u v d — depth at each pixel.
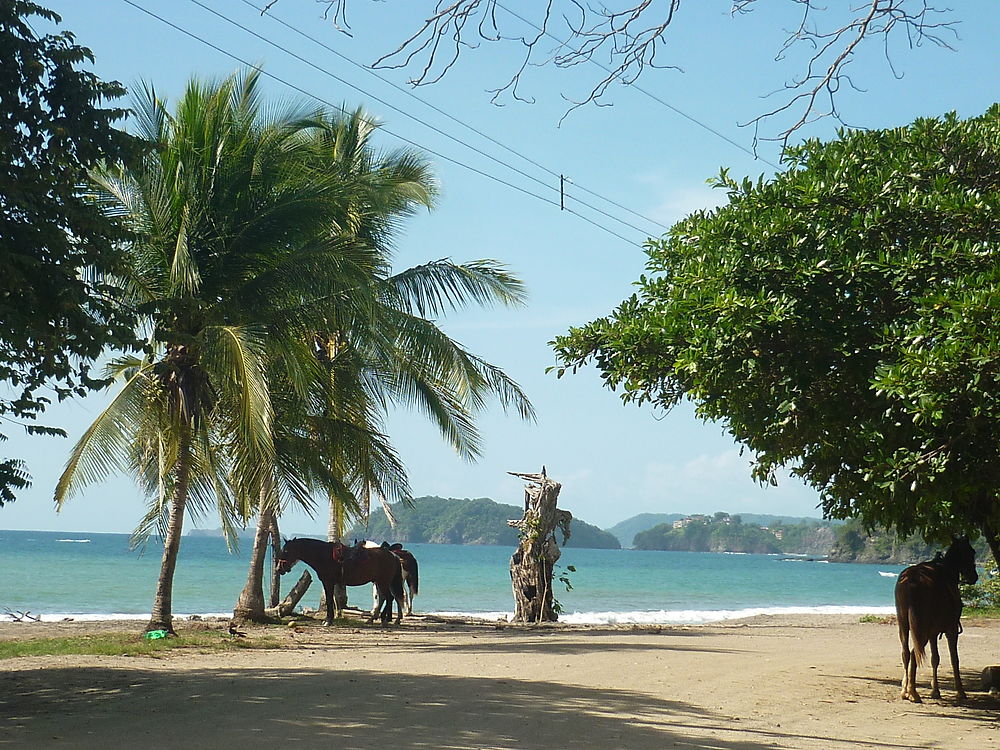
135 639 17.62
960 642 21.77
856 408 10.55
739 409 11.27
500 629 23.05
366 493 23.78
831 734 9.59
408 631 21.45
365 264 18.83
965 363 8.48
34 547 111.88
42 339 10.48
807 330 10.25
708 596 57.41
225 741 8.13
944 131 11.00
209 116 17.81
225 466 20.84
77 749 7.73
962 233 10.20
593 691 11.84
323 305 18.06
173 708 9.88
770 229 10.64
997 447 9.56
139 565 71.00
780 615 35.31
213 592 45.91
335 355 21.98
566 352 12.04
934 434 9.62
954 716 11.02
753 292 10.48
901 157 10.95
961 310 8.63
